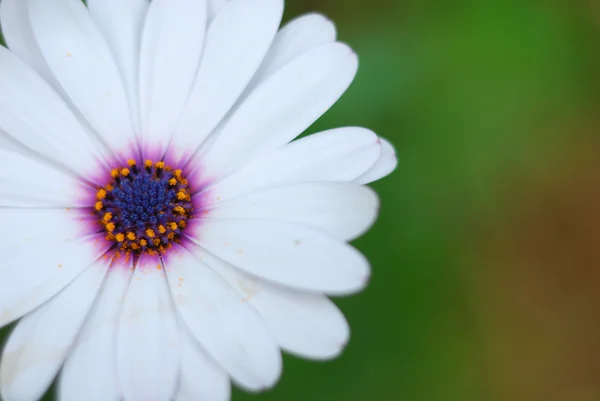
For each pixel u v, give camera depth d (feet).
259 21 0.64
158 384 0.61
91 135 0.65
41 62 0.64
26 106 0.63
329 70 0.63
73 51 0.64
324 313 0.61
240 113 0.64
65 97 0.65
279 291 0.62
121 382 0.60
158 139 0.65
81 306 0.62
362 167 0.62
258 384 0.60
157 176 0.65
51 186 0.64
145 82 0.65
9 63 0.62
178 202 0.65
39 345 0.61
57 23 0.63
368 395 0.75
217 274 0.63
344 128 0.63
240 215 0.63
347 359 0.75
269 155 0.63
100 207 0.64
